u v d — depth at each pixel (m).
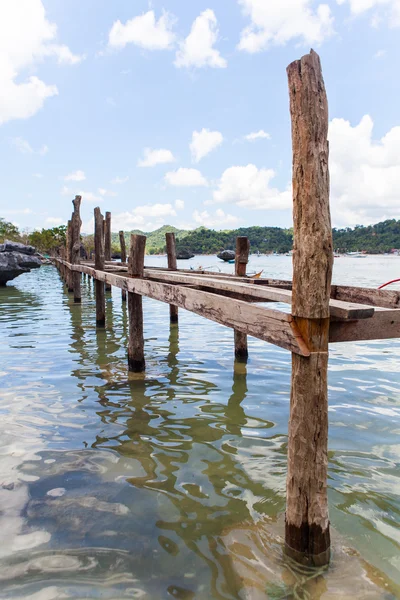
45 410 5.12
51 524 2.97
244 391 5.77
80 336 9.51
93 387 5.97
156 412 5.06
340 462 3.81
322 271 2.47
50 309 13.97
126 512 3.11
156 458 3.95
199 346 8.50
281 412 5.04
